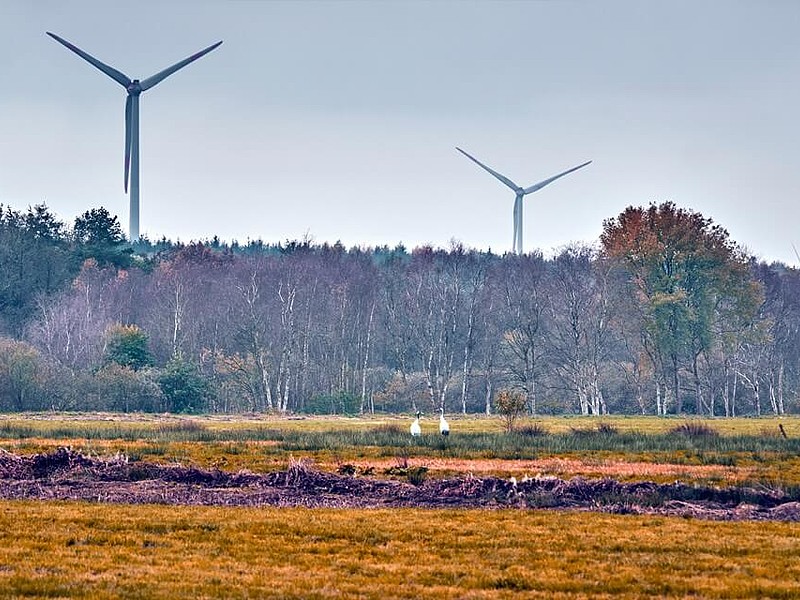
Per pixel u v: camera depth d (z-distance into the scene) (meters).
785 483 147.25
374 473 156.62
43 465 152.38
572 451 194.00
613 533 111.12
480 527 113.50
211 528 111.75
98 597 84.06
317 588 87.94
